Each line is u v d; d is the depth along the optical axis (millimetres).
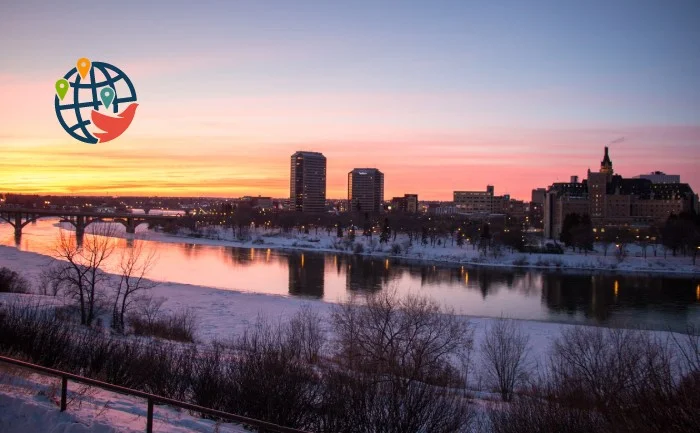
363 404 18219
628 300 87250
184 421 14531
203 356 24594
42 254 102812
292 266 119188
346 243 159875
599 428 18719
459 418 19766
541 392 27109
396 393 19078
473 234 173125
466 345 40812
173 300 66125
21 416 12461
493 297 87750
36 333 22719
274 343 37094
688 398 17812
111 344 24672
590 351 35500
